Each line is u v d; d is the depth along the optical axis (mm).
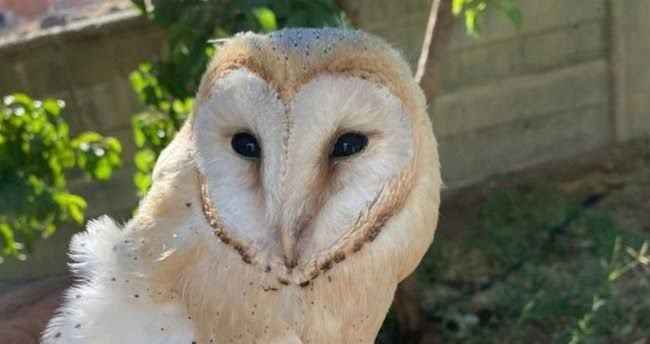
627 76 1630
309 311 548
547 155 1616
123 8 1468
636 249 1356
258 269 535
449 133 1549
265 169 512
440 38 980
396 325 1236
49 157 935
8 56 1298
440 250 1397
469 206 1516
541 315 1236
